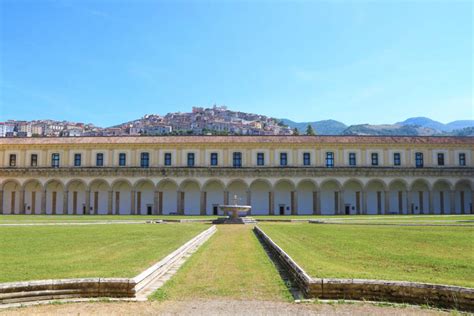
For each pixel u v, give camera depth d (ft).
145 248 65.41
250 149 240.32
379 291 38.27
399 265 50.42
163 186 242.37
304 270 44.70
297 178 232.12
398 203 242.37
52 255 57.41
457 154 241.76
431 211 231.71
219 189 242.17
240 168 232.12
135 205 239.71
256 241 85.87
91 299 38.40
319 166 239.09
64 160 241.35
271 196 230.68
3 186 241.14
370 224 122.62
